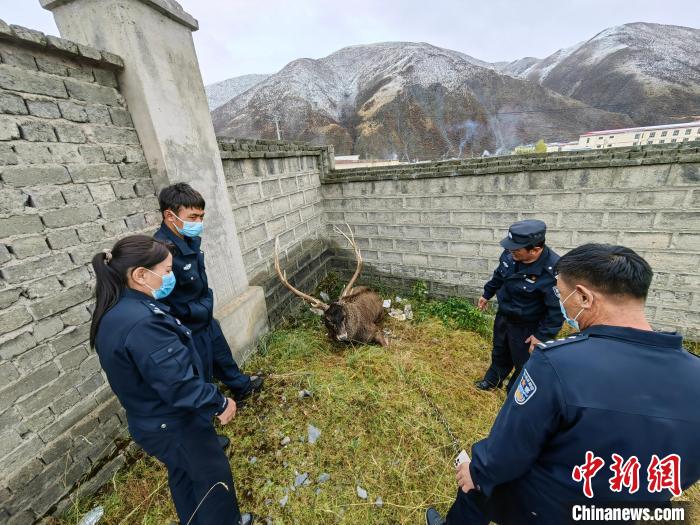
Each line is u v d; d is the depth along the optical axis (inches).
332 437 80.7
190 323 71.4
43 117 57.9
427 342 124.9
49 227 59.5
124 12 66.5
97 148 67.6
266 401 92.4
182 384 42.3
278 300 136.7
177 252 66.5
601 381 28.1
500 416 36.9
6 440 55.4
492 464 35.1
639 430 27.1
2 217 52.9
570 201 118.1
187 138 84.5
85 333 66.7
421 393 94.7
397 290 167.8
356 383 98.7
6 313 54.1
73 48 59.6
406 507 64.8
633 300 30.9
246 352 110.9
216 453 52.2
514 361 86.2
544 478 33.5
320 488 69.1
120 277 42.3
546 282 71.6
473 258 143.6
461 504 47.7
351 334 114.7
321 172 164.1
